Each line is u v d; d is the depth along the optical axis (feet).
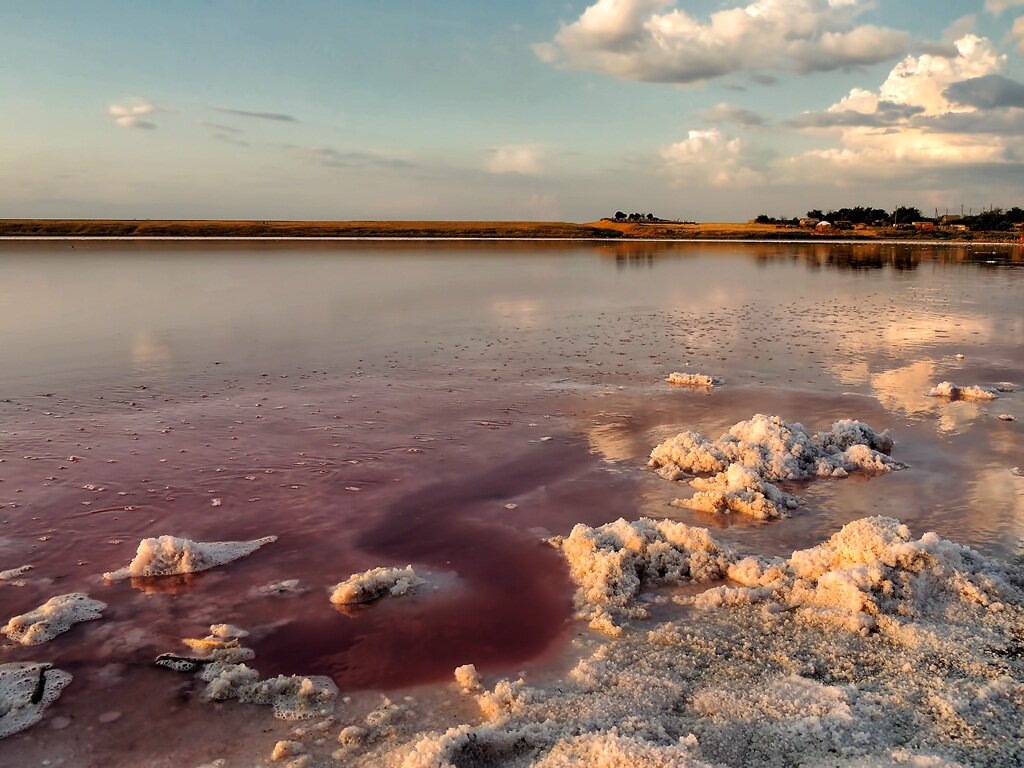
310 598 17.90
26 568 19.22
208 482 25.09
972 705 13.30
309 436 30.01
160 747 12.85
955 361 44.52
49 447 28.40
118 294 77.92
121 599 17.79
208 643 15.88
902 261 138.51
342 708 13.92
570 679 14.64
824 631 16.02
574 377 40.75
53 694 14.25
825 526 21.91
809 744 12.32
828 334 54.39
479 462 27.30
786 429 28.04
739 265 129.49
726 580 18.76
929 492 24.21
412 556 20.10
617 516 22.77
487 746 12.49
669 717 13.28
